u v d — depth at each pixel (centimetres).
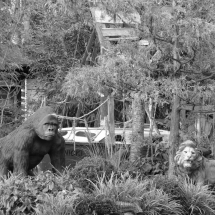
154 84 1287
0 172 1359
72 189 1232
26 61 2408
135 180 1268
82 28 2433
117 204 1174
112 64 1247
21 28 2477
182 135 1694
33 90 2584
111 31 1677
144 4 1216
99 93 1395
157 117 2234
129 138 1731
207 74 1387
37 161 1379
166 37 1269
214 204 1305
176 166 1364
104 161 1381
